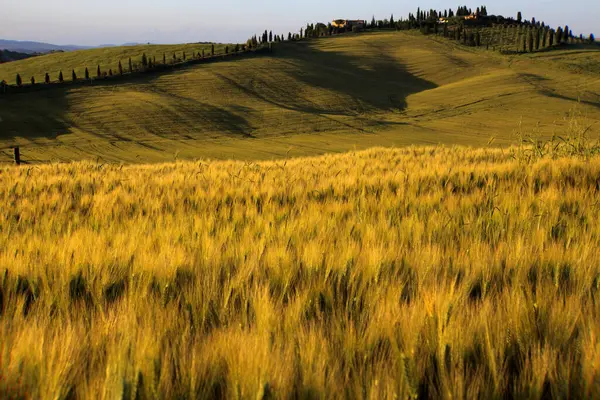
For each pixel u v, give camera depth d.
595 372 2.10
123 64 148.00
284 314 2.78
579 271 3.30
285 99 122.50
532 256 3.64
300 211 5.70
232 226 5.02
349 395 2.08
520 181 7.35
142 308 2.90
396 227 4.78
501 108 111.44
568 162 8.62
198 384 2.13
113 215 6.22
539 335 2.52
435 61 175.62
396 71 167.38
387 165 10.85
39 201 7.16
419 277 3.31
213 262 3.75
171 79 126.94
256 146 76.38
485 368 2.29
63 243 4.28
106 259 3.71
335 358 2.32
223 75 134.50
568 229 4.52
